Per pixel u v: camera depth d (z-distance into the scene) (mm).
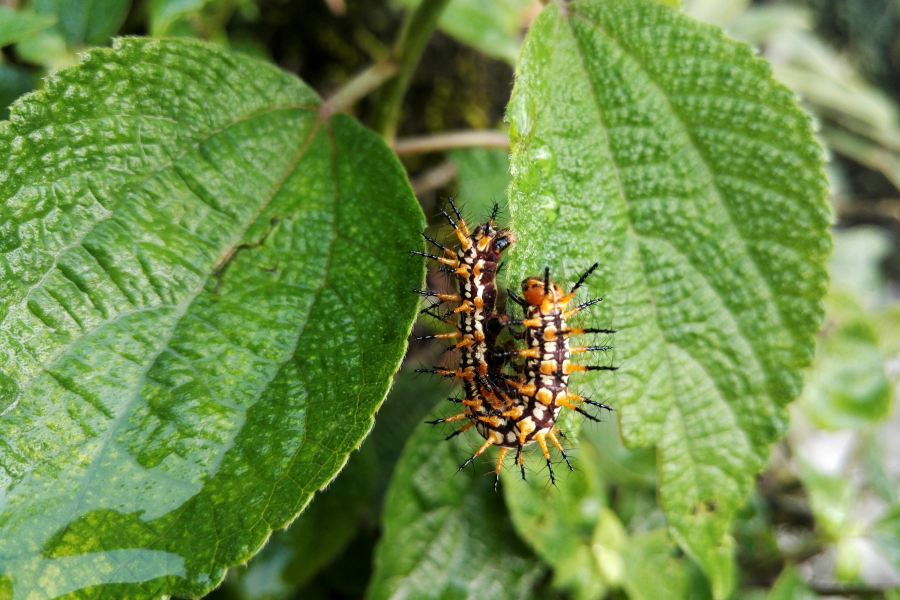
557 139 162
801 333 166
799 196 164
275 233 158
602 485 197
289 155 161
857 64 400
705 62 164
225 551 148
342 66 235
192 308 154
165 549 148
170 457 150
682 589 192
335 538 192
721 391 168
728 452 168
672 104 165
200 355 153
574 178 162
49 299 151
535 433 165
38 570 147
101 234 154
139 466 150
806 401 222
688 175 166
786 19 303
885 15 396
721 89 164
